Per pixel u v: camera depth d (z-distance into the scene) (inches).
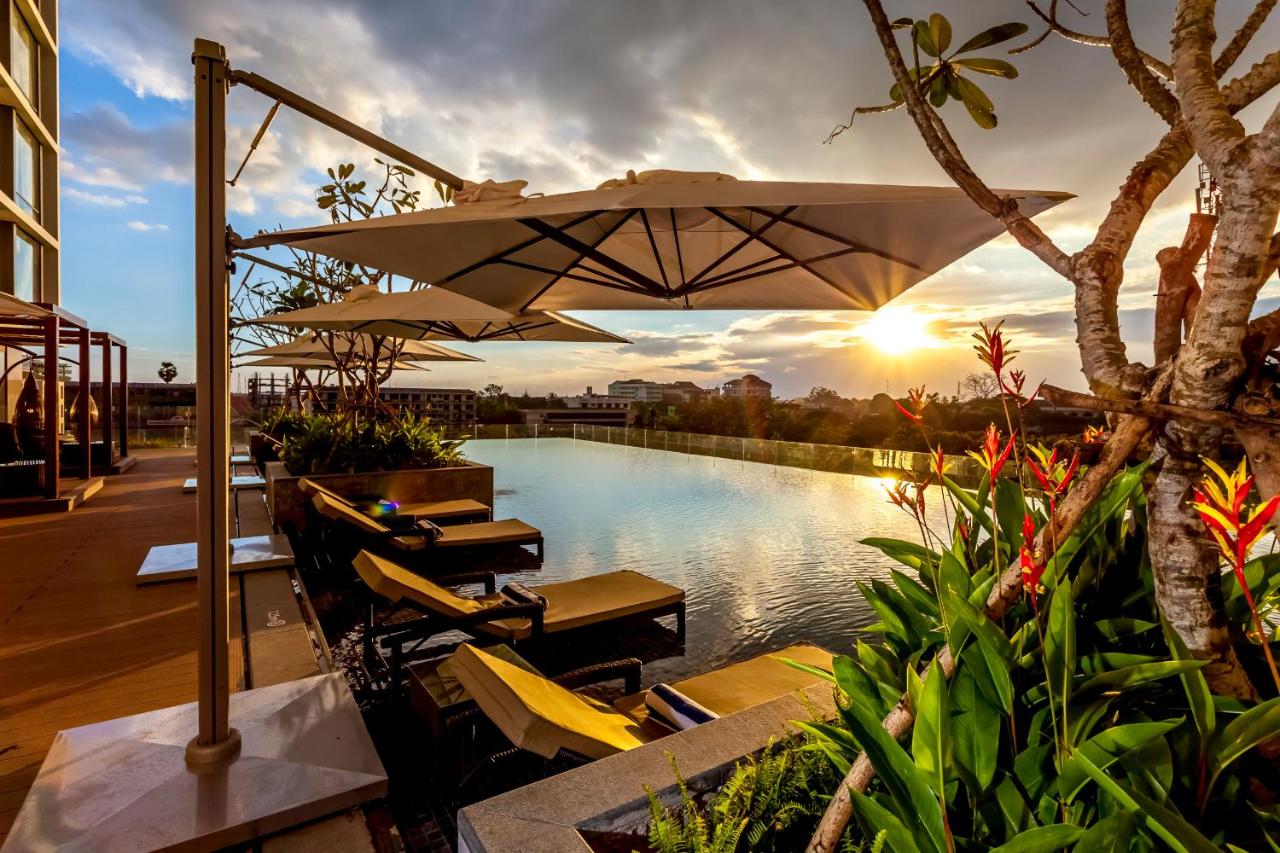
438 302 217.6
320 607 191.0
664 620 185.8
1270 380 36.8
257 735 93.1
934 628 56.2
